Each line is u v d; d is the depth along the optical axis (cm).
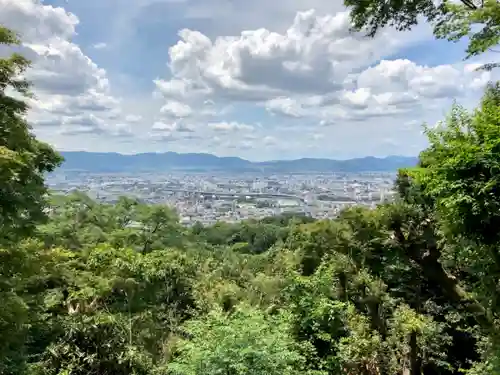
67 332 1438
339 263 1912
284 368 956
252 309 1111
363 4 725
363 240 2122
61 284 1814
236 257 3600
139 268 1934
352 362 1231
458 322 1664
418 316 1569
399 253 1734
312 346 1134
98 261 1961
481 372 944
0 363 1088
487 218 635
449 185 664
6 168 830
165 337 1758
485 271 709
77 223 2914
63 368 1361
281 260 2789
